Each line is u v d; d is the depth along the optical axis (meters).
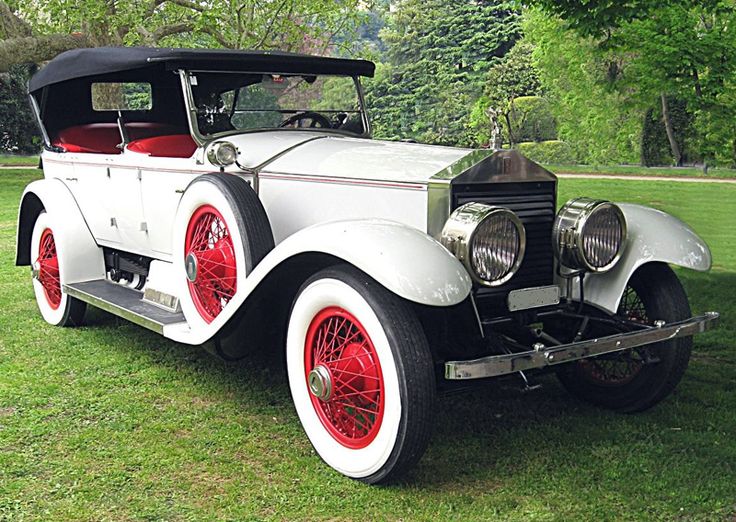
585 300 3.88
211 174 4.09
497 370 3.06
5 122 24.73
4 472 3.36
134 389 4.43
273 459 3.53
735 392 4.35
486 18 25.97
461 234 3.27
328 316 3.38
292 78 4.98
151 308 4.64
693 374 4.68
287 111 4.98
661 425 3.90
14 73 24.59
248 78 4.77
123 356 5.02
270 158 4.40
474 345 3.60
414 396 3.04
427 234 3.32
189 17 14.98
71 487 3.23
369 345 3.17
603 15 6.63
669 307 3.87
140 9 13.31
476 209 3.31
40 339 5.39
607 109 20.08
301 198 4.14
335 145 4.38
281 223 4.29
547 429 3.86
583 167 20.11
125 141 5.18
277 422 3.97
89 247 5.54
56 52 14.94
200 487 3.25
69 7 13.20
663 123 20.25
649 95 8.30
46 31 16.09
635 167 19.97
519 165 3.63
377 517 3.01
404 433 3.06
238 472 3.39
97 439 3.72
